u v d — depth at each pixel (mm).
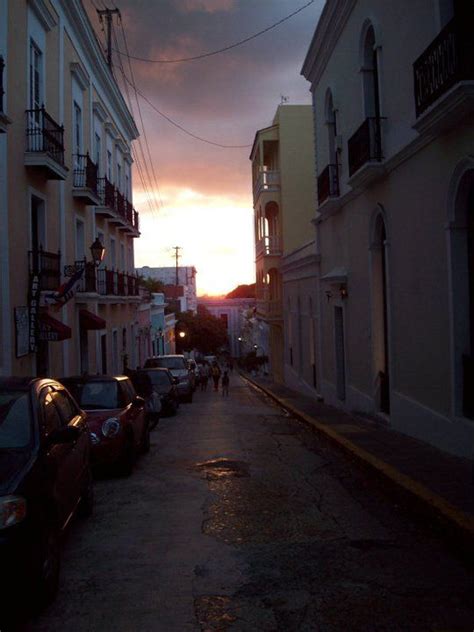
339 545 5895
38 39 14484
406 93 10492
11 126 12445
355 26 13969
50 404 5934
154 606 4590
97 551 5883
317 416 15859
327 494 7914
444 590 4793
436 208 9445
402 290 11320
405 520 6730
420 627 4168
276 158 34094
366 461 9203
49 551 4668
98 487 8719
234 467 9789
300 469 9555
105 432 9094
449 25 7617
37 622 4371
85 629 4242
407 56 10383
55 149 14531
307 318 23297
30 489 4445
